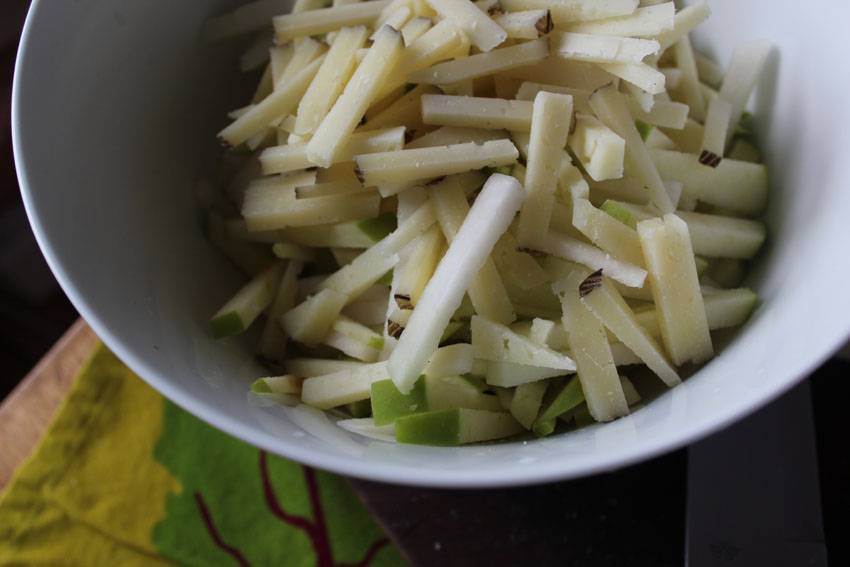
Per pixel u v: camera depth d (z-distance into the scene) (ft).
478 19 1.15
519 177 1.13
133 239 1.15
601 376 1.07
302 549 1.33
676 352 1.09
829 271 1.03
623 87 1.19
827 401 1.25
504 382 1.10
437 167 1.11
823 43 1.17
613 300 1.07
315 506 1.35
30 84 1.07
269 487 1.36
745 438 1.19
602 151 1.09
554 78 1.17
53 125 1.09
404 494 1.28
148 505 1.36
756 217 1.24
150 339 1.05
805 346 0.95
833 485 1.21
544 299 1.13
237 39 1.32
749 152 1.26
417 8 1.19
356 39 1.18
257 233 1.22
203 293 1.20
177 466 1.38
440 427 1.06
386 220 1.17
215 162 1.32
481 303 1.10
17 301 2.09
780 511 1.16
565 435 1.06
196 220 1.26
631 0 1.13
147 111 1.23
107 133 1.16
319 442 0.97
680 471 1.25
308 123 1.15
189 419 1.40
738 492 1.17
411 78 1.15
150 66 1.23
